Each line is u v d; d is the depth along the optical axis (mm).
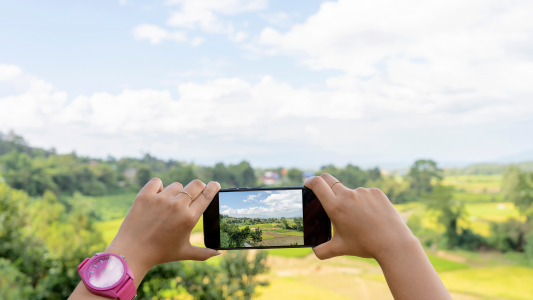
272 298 8656
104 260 790
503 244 14070
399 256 792
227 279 4488
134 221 877
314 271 10266
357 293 9062
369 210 878
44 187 16625
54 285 3939
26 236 6020
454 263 13383
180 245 885
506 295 10430
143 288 3898
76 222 9352
